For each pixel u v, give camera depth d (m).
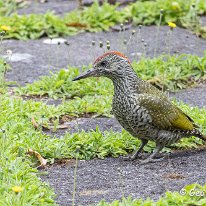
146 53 17.30
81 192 10.16
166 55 16.28
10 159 10.70
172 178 10.68
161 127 11.41
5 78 15.58
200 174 10.80
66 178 10.73
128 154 11.93
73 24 19.02
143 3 19.88
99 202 9.55
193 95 14.82
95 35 18.75
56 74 15.02
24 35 18.39
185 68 15.80
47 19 18.88
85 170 11.08
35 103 13.52
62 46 17.89
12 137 11.73
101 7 19.58
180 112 11.65
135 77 11.55
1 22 18.52
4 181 9.98
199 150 12.06
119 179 10.68
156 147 11.62
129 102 11.36
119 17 19.44
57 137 12.45
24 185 9.81
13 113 12.77
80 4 20.80
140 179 10.66
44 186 10.12
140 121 11.34
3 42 17.98
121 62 11.48
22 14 20.56
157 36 17.34
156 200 9.70
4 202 9.30
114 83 11.58
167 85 15.11
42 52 17.38
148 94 11.42
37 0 22.27
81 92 14.66
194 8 18.92
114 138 11.93
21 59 16.78
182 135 11.71
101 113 13.58
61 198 9.92
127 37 18.39
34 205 9.38
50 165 11.30
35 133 12.04
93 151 11.69
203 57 16.14
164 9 19.48
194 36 18.70
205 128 12.60
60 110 13.49
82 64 16.47
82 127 12.98
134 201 9.32
